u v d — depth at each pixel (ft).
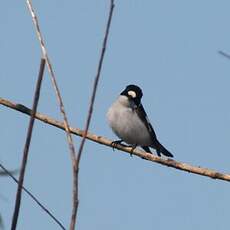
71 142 17.28
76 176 16.48
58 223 15.90
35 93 15.80
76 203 16.20
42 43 18.35
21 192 15.07
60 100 17.99
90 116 17.28
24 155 15.34
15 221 14.89
